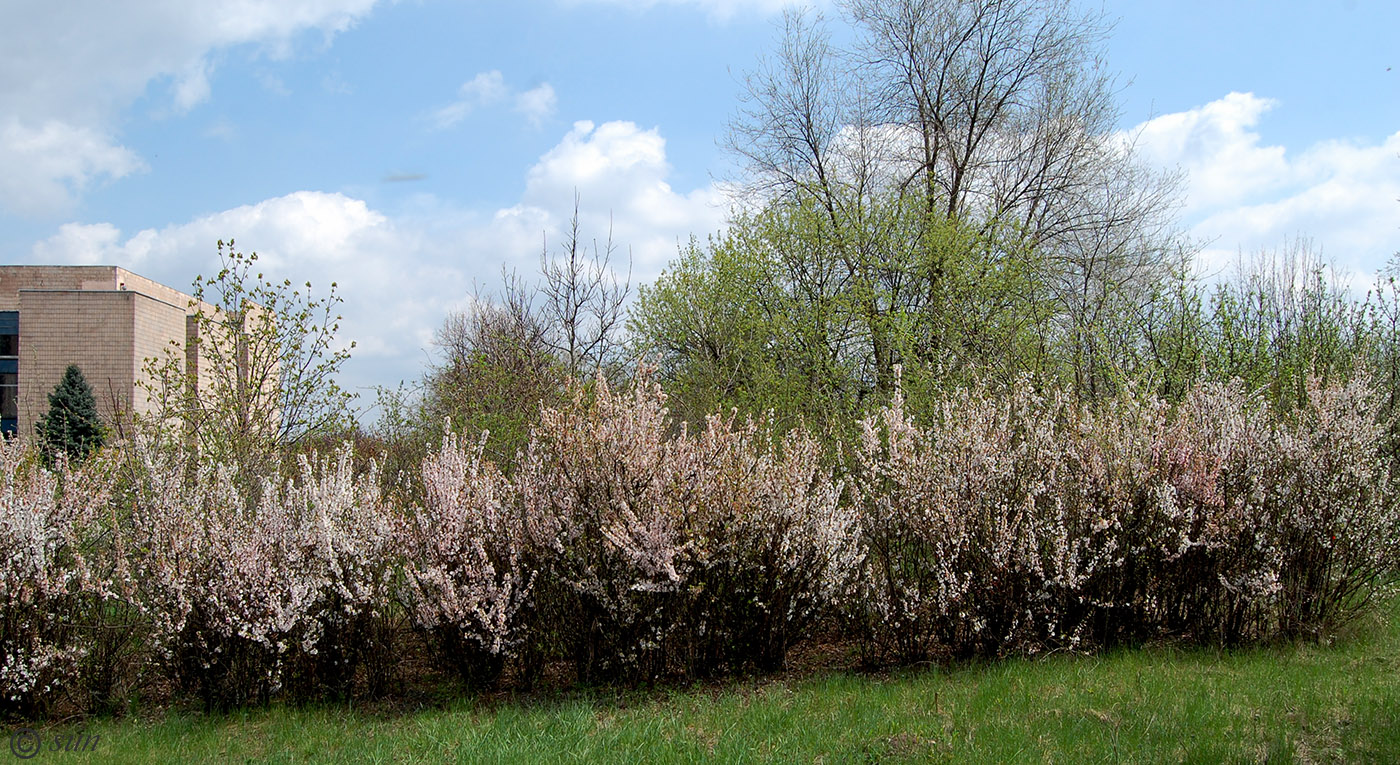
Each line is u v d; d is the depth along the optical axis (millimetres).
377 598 6418
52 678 6141
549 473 6648
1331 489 6742
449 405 12586
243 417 9328
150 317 35969
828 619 7160
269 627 6031
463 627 6207
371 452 11703
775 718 5246
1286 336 12016
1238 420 7016
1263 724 4715
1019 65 19453
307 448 10070
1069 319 13414
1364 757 4254
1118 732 4648
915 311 15148
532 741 4984
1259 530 6664
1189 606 6875
